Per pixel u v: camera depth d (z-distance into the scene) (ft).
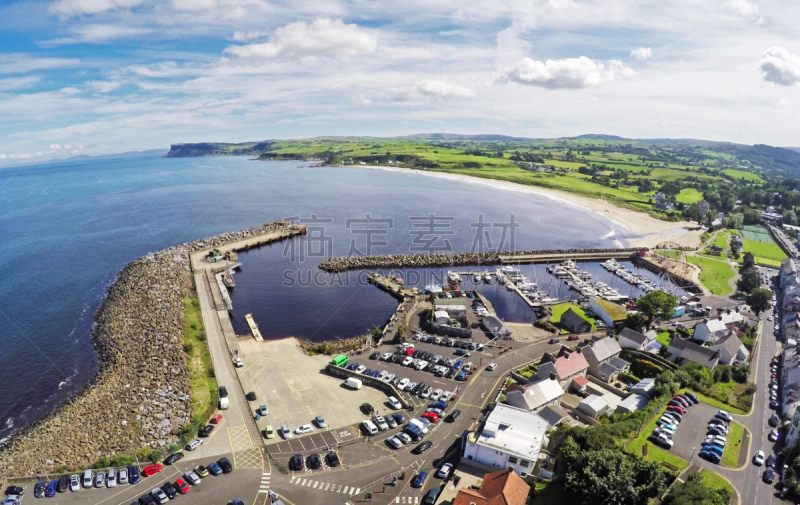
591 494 232.94
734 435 309.63
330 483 263.70
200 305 541.75
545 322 509.35
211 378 380.78
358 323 522.88
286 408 338.34
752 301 537.24
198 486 259.39
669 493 239.30
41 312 541.75
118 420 326.44
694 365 385.09
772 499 252.01
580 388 366.22
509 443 273.75
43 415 359.25
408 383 368.27
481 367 400.06
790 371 372.17
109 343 452.35
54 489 255.09
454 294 578.66
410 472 273.95
